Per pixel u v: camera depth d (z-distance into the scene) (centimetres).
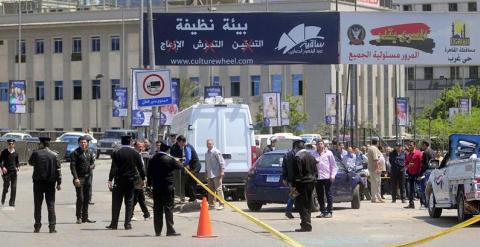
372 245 2747
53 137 14025
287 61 5697
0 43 16238
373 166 5050
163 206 3073
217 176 4262
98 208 4512
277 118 8312
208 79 15012
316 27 5697
